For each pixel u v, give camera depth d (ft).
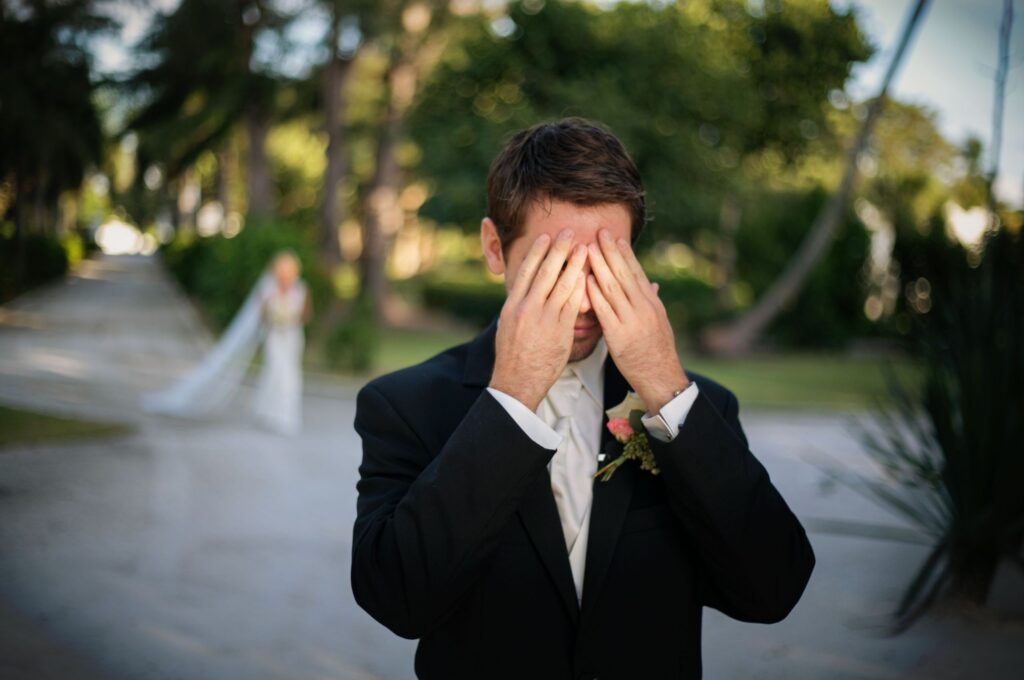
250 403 34.45
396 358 55.67
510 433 4.03
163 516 18.51
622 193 4.34
